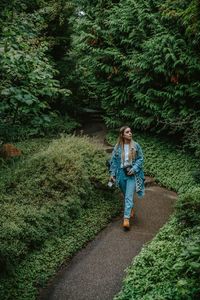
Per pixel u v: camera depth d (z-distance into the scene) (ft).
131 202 25.14
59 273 20.39
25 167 25.98
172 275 16.79
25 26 34.50
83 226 24.44
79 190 25.39
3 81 29.53
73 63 46.34
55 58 48.24
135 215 27.40
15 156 31.35
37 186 24.04
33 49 34.68
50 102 43.83
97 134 42.86
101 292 18.78
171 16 33.42
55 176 24.95
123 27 37.60
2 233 18.69
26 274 19.07
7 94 27.25
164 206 28.63
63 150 28.19
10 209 21.08
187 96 34.53
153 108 36.65
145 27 36.83
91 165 29.01
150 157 35.55
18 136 37.93
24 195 23.21
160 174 33.09
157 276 17.42
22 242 19.79
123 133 25.94
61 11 44.73
